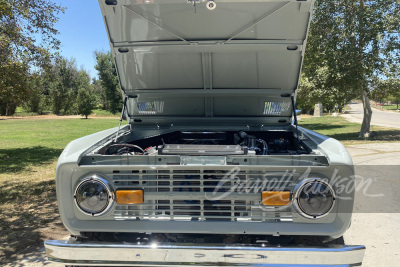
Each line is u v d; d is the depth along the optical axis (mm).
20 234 3914
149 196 2350
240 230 2299
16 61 7605
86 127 23609
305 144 3051
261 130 3865
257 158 2326
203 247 2129
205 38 3129
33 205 5062
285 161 2307
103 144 2971
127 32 3123
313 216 2258
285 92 3615
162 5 2846
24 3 8086
